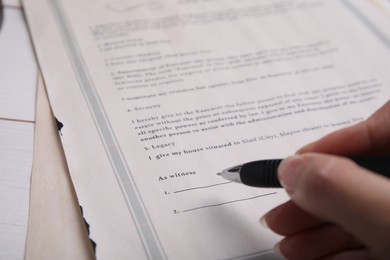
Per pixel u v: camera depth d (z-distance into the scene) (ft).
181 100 1.33
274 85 1.42
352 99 1.42
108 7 1.61
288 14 1.71
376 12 1.77
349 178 0.77
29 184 1.10
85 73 1.37
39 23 1.50
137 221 1.04
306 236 1.06
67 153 1.15
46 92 1.31
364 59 1.57
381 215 0.75
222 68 1.45
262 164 0.97
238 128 1.27
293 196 0.87
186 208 1.08
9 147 1.16
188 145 1.21
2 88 1.30
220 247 1.03
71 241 1.02
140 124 1.24
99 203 1.06
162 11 1.63
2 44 1.43
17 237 1.01
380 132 1.04
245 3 1.73
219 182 1.14
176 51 1.49
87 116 1.24
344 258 1.05
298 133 1.29
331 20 1.71
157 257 0.99
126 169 1.13
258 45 1.56
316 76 1.48
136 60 1.43
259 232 1.07
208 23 1.62
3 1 1.57
